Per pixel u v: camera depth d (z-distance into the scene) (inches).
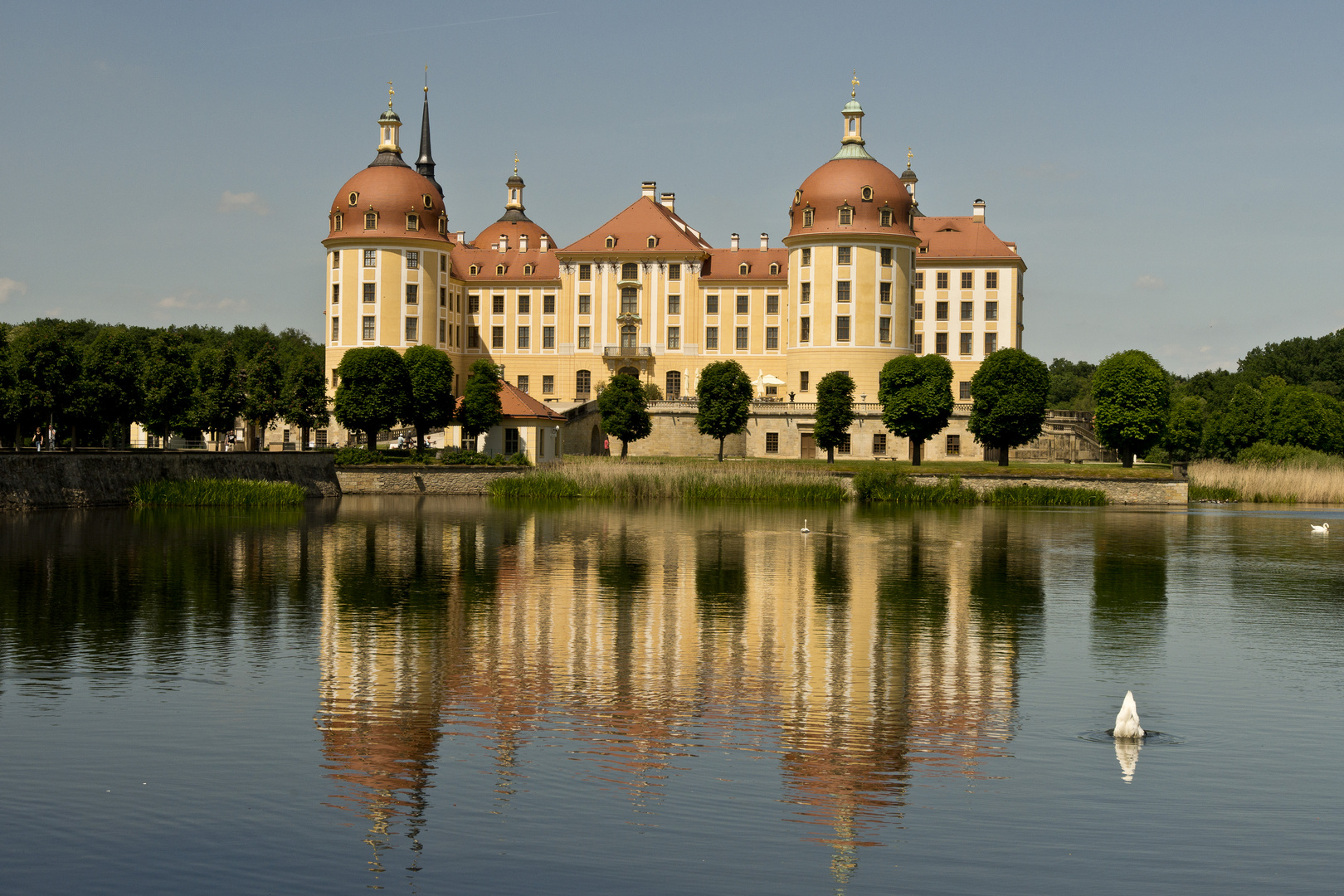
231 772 846.5
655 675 1137.4
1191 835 750.5
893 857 711.7
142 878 677.9
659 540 2320.4
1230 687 1124.5
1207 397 6998.0
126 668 1149.7
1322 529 2625.5
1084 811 787.4
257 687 1079.6
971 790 824.3
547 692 1070.4
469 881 674.8
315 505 3198.8
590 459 3951.8
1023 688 1110.4
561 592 1643.7
